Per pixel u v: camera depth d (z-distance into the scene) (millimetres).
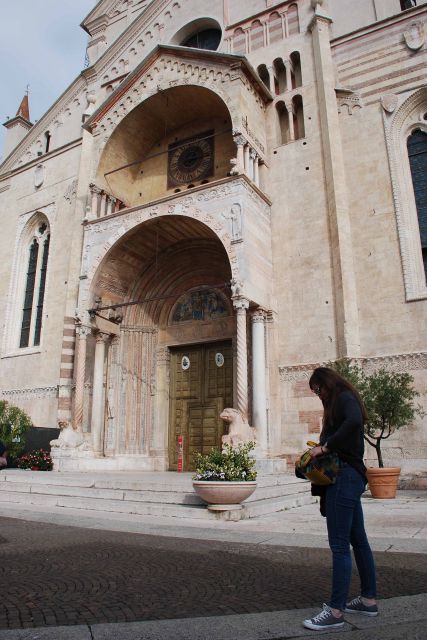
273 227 22344
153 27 30172
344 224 20672
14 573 6531
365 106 22062
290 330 20844
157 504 12570
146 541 8828
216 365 24156
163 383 25031
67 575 6434
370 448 18297
